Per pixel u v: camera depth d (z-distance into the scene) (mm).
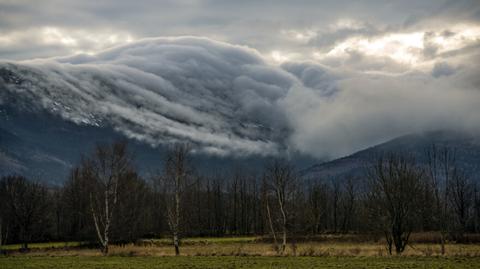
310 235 111250
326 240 102750
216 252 73625
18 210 112250
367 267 50062
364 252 70812
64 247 96000
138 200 121875
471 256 60688
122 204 106812
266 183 86750
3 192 118125
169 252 77250
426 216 91750
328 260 58188
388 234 71875
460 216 116188
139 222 117562
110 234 104875
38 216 116812
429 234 97250
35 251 89750
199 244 100625
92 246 97062
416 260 56062
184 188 81812
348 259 59000
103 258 68312
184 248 87688
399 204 68625
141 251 80125
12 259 69750
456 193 119375
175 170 79312
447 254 64375
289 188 83062
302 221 118625
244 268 51312
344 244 96375
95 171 83125
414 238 95062
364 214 99062
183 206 88688
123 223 107562
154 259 64625
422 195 86188
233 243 103125
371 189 77250
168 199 80625
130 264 58219
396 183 69938
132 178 108938
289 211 83562
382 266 50625
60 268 55125
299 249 78188
